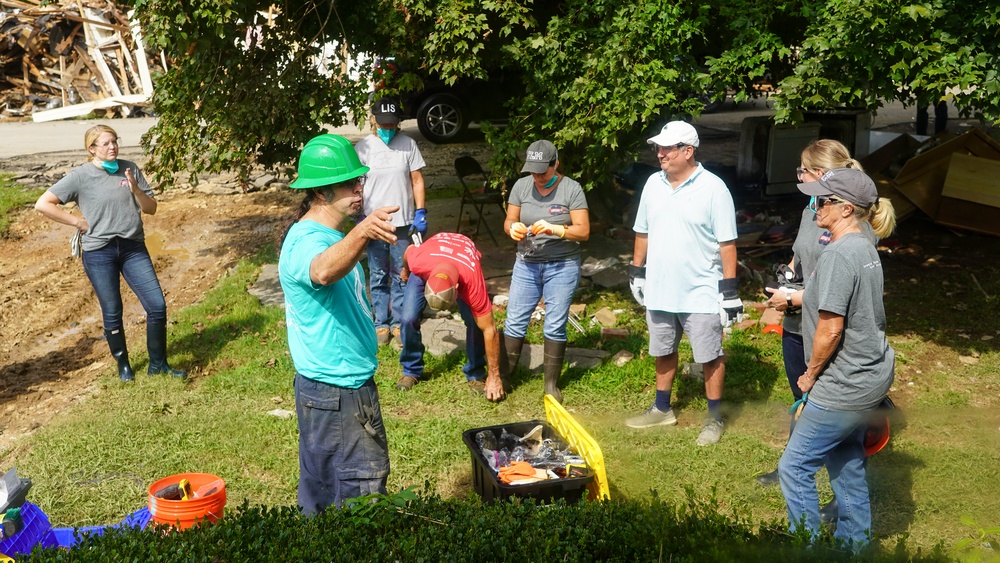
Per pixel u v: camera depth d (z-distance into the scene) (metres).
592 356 6.68
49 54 21.12
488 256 9.18
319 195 3.43
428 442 5.31
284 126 7.29
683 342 6.91
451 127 15.80
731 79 6.70
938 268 8.61
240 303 8.05
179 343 7.14
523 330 5.99
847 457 3.80
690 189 5.05
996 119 5.58
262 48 7.31
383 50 7.25
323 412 3.54
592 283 8.38
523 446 4.32
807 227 4.35
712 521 3.11
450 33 6.76
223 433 5.47
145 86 20.80
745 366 6.45
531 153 5.50
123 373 6.36
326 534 3.07
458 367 6.49
